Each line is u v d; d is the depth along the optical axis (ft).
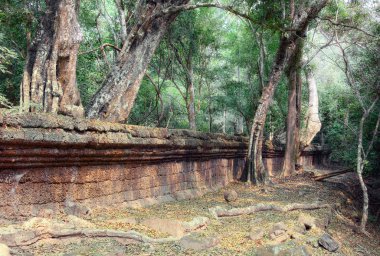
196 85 89.45
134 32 32.14
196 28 64.69
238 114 84.84
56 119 19.17
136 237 18.33
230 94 73.46
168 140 29.12
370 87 44.57
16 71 40.45
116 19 57.16
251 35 68.28
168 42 60.90
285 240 22.81
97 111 30.55
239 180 47.39
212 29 68.64
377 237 35.45
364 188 35.83
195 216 24.53
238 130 93.20
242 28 76.33
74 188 21.59
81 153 20.94
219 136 40.91
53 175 20.16
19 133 17.06
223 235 21.85
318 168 84.38
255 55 69.26
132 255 16.53
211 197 35.17
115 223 20.21
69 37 26.43
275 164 63.87
